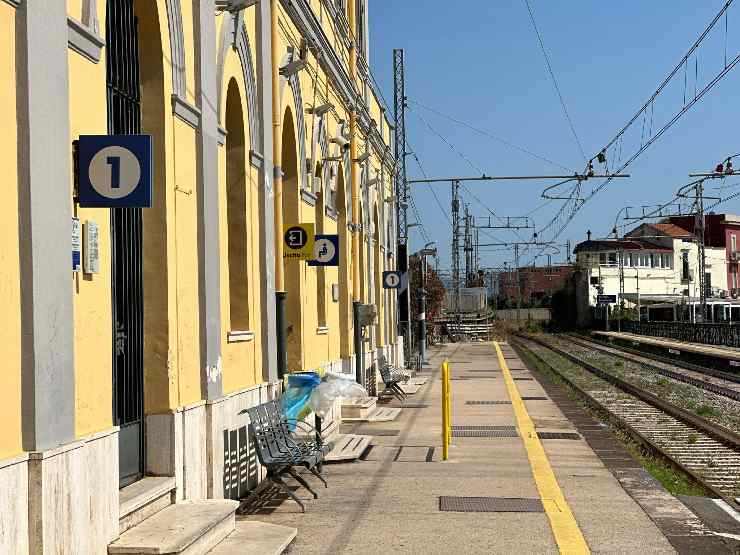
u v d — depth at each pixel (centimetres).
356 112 2259
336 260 1612
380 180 2973
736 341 4481
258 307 1209
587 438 1584
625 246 8994
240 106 1148
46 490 581
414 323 4822
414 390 2639
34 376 582
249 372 1152
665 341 5556
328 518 962
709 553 812
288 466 1043
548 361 4303
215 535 798
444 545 846
